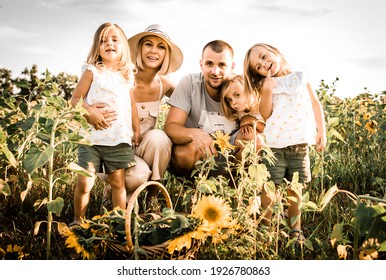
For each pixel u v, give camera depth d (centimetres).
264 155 328
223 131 421
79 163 364
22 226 365
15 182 426
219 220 286
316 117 389
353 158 543
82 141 296
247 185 333
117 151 366
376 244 253
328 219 382
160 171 418
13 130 340
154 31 416
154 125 443
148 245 282
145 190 421
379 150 566
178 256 270
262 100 381
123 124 373
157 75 443
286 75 387
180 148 420
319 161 424
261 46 387
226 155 342
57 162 531
